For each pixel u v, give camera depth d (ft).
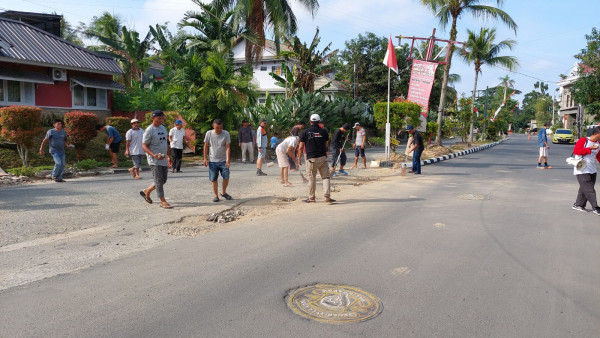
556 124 203.62
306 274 14.32
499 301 12.31
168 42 104.73
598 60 84.17
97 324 10.60
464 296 12.62
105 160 50.31
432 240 18.54
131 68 105.60
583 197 25.63
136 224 21.53
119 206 26.09
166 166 26.07
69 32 128.77
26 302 11.85
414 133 46.52
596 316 11.44
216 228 20.97
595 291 13.11
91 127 45.83
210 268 14.82
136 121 39.06
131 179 38.91
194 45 92.07
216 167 27.91
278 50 77.46
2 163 42.16
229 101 59.82
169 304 11.82
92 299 12.09
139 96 77.00
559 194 32.27
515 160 67.26
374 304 12.03
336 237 18.98
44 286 13.05
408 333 10.38
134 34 109.50
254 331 10.36
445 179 41.57
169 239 18.76
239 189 33.81
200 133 62.85
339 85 145.38
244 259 15.85
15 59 56.44
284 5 77.20
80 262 15.42
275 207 26.53
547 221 22.54
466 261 15.78
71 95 67.46
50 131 35.91
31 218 22.47
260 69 134.82
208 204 27.20
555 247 17.69
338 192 32.73
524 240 18.71
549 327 10.80
